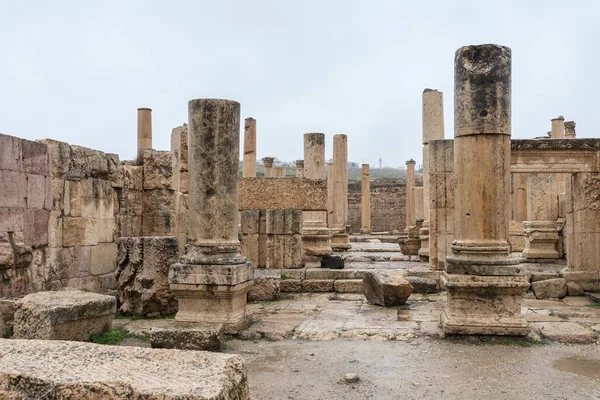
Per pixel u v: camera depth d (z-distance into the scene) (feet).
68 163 38.55
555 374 23.94
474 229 30.99
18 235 33.42
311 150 70.74
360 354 27.27
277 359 26.55
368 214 127.75
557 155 47.67
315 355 27.17
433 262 50.85
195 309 32.37
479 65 30.86
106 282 42.75
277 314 37.83
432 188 50.80
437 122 62.39
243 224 52.34
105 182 42.78
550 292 44.86
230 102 33.40
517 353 27.32
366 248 82.74
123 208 45.73
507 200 31.22
